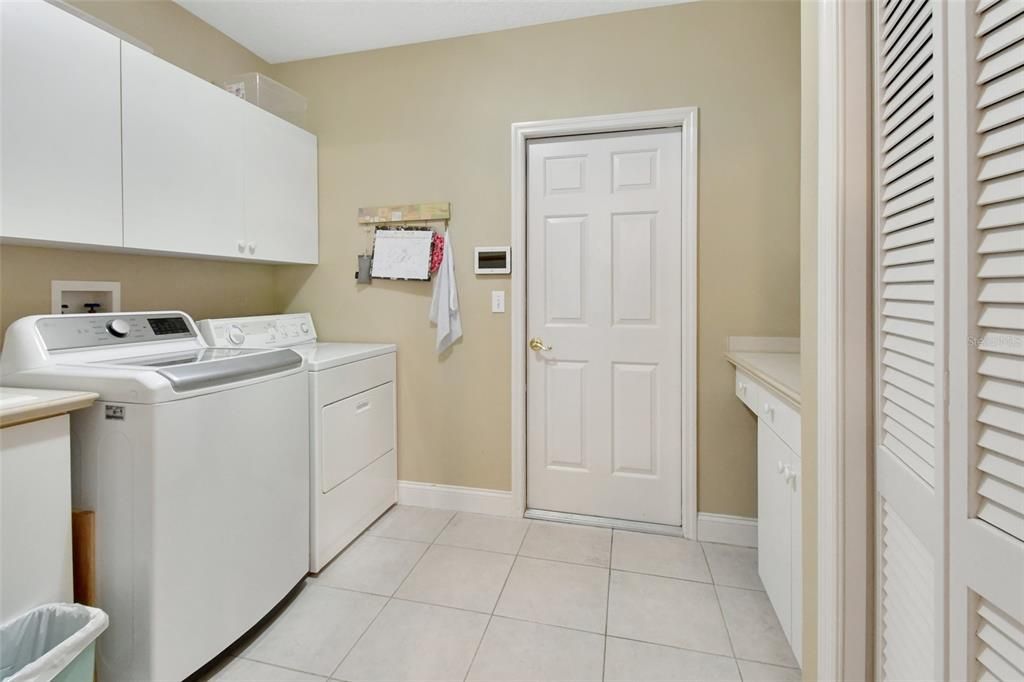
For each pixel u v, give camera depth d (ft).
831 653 3.22
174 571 4.15
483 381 7.98
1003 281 1.88
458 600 5.70
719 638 5.05
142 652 4.04
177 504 4.18
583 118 7.24
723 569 6.36
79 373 4.18
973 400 2.02
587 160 7.50
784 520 4.61
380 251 8.14
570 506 7.91
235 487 4.79
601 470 7.75
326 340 8.63
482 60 7.67
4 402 3.60
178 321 6.06
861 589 3.10
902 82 2.60
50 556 3.79
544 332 7.84
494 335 7.88
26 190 4.32
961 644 2.09
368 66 8.19
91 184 4.84
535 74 7.46
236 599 4.78
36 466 3.70
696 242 6.95
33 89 4.34
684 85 6.91
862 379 3.05
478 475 8.09
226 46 7.62
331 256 8.55
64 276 5.51
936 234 2.20
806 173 3.65
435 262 7.95
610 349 7.60
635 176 7.32
